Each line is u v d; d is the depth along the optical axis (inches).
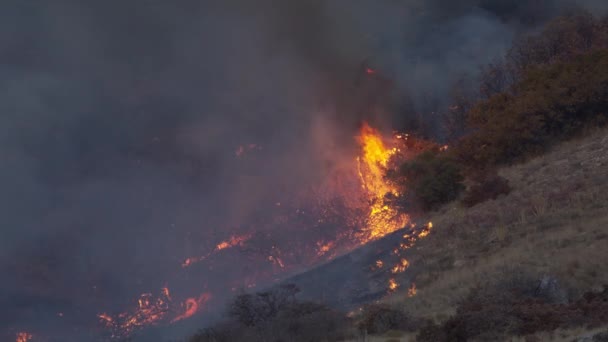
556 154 1743.4
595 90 1814.7
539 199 1505.9
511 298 969.5
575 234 1267.2
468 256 1373.0
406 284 1364.4
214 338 1167.6
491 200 1630.2
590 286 1019.3
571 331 831.7
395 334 1000.2
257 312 1206.3
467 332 884.6
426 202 1829.5
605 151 1644.9
